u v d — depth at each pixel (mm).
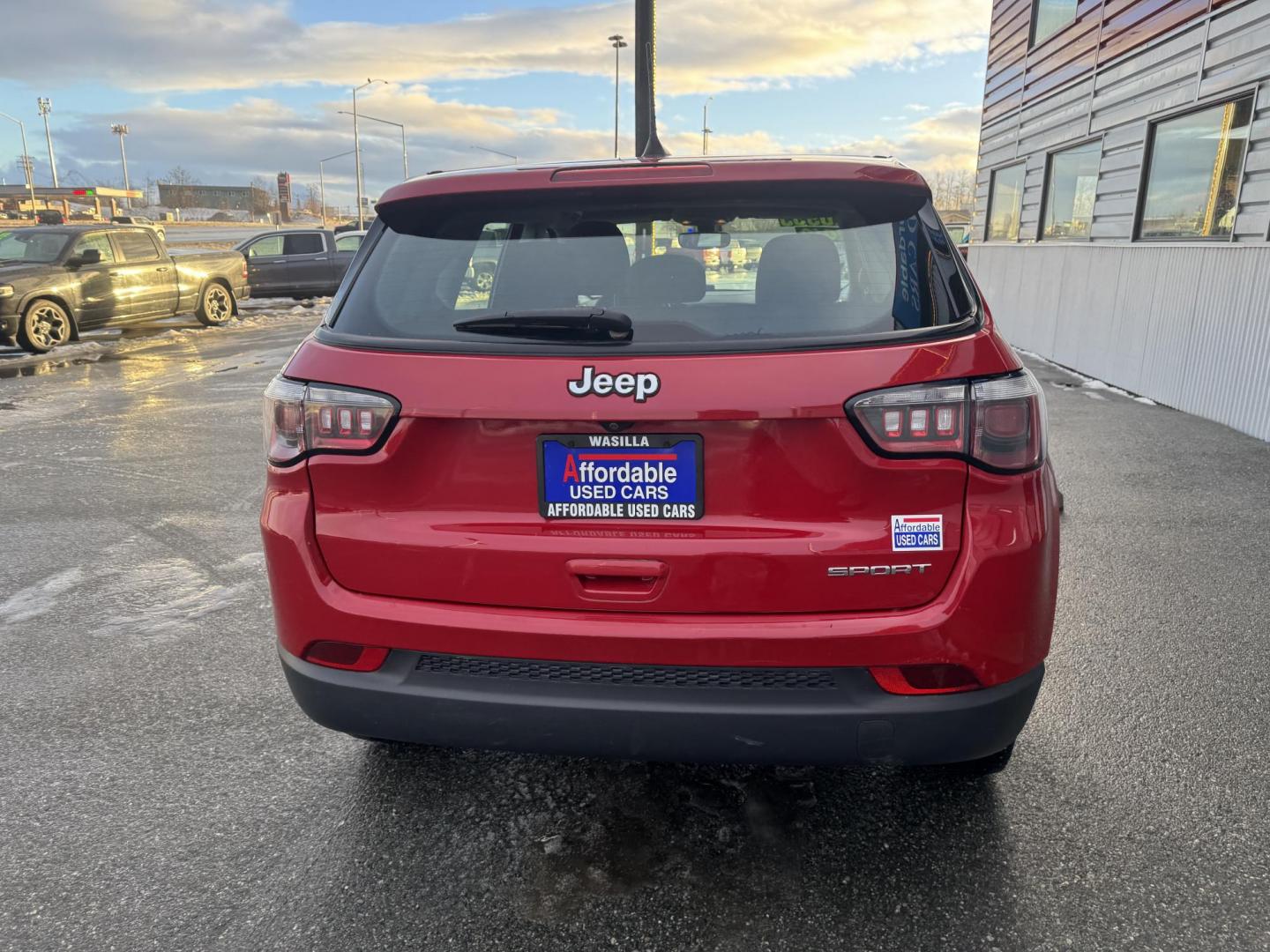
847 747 1933
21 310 12969
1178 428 7449
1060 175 11742
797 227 2053
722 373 1858
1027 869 2230
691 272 1999
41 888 2213
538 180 2111
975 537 1881
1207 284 7832
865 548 1877
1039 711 2998
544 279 2059
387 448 1990
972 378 1869
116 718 3035
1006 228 14094
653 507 1921
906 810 2471
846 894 2152
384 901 2152
